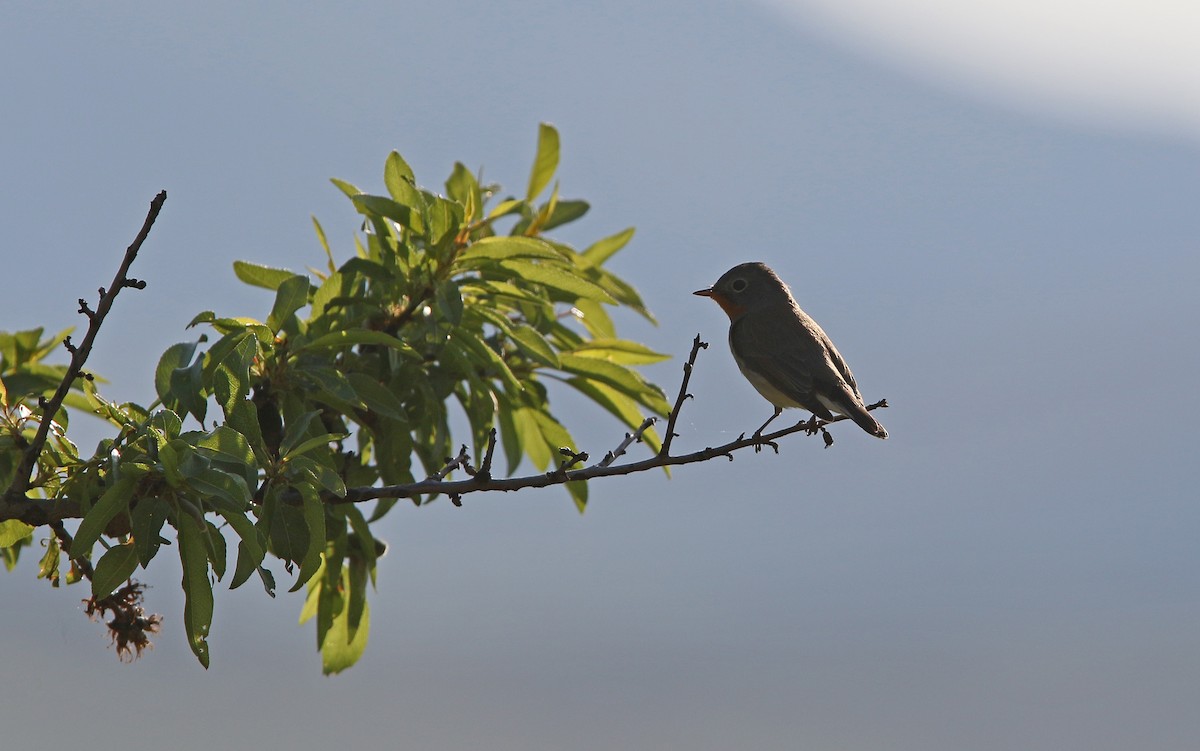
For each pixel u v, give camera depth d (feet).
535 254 32.83
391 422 32.55
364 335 29.14
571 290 33.40
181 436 24.16
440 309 31.19
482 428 34.71
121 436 24.70
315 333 30.81
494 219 34.50
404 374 32.24
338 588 33.86
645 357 37.01
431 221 32.76
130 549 23.99
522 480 27.40
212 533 23.66
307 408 30.50
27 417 26.76
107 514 23.26
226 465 23.98
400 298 33.12
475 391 34.17
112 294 23.49
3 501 24.31
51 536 28.09
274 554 26.91
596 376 34.58
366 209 32.17
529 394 35.53
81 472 25.16
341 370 31.60
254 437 25.89
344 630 34.17
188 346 27.63
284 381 29.78
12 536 28.22
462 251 32.91
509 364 35.29
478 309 32.81
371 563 33.45
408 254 33.04
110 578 23.82
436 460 32.91
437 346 32.37
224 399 26.05
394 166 32.96
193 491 23.77
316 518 25.27
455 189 38.68
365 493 27.27
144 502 23.56
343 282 31.78
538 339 32.58
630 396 35.14
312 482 26.03
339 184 33.40
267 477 25.94
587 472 27.84
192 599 23.52
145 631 27.61
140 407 26.27
